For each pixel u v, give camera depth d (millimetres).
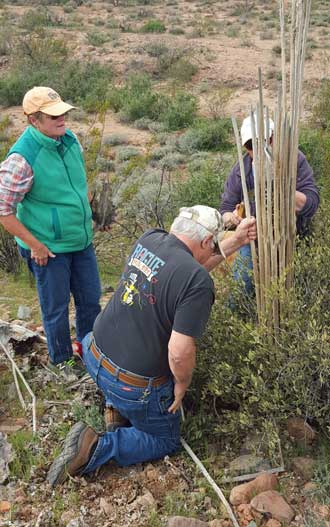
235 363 3480
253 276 3678
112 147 14938
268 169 3203
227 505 3080
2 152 8039
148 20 36562
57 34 29078
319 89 18562
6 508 3121
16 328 4750
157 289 3072
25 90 19609
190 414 3648
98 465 3283
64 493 3195
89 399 3945
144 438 3377
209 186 9039
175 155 13617
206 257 3248
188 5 44875
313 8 36750
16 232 3807
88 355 3426
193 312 2998
